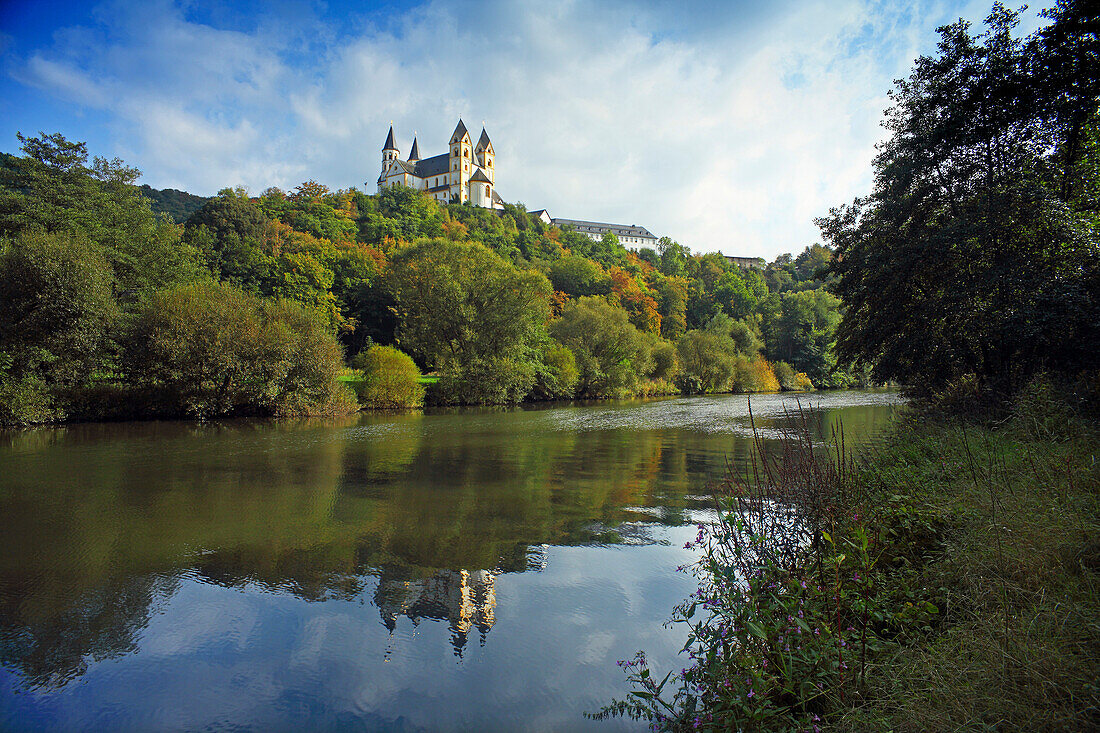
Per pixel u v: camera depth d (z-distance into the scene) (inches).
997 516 175.2
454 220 4660.4
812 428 771.4
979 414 420.8
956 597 147.5
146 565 261.3
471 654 178.9
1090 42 401.7
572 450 629.9
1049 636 117.5
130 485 437.1
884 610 147.8
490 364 1462.8
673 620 195.8
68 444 670.5
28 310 856.3
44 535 305.7
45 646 187.9
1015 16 473.4
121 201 1429.6
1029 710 100.1
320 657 179.2
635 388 1857.8
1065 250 445.1
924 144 537.3
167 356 941.8
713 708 128.3
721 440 714.2
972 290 468.1
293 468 514.9
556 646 182.5
